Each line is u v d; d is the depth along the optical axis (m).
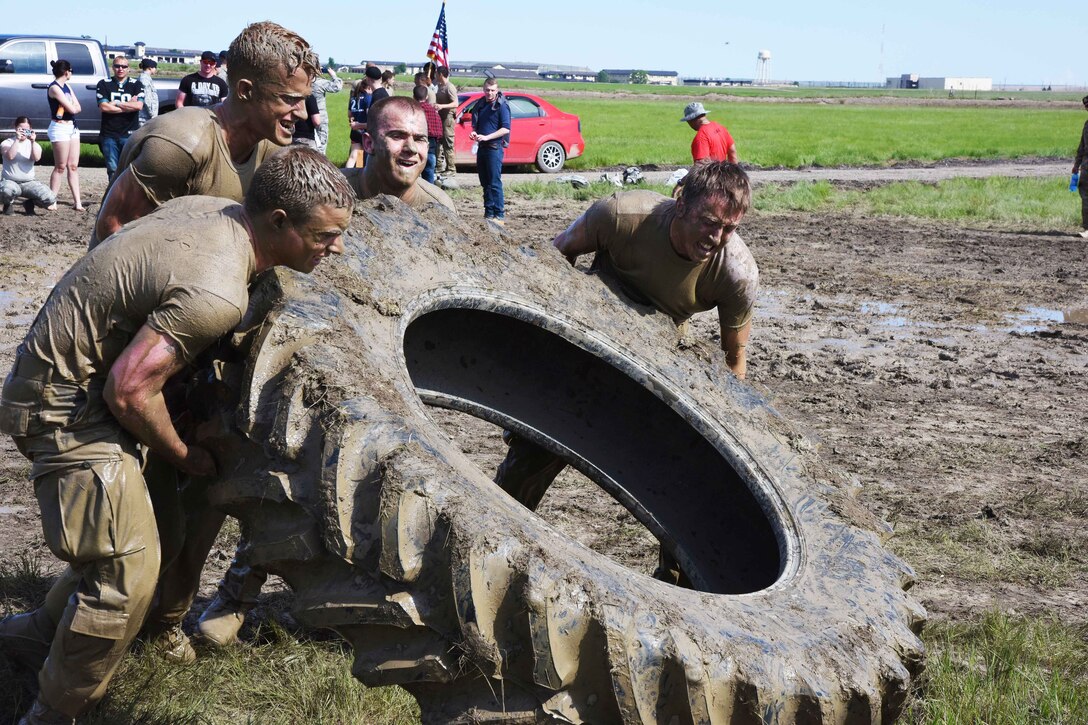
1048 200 22.41
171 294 3.03
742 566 4.17
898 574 3.62
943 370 9.66
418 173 4.67
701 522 4.31
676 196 4.47
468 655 2.66
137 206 4.01
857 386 9.02
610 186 21.33
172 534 3.76
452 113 21.30
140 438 3.09
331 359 3.01
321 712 3.79
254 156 4.14
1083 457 7.50
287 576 2.96
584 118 58.31
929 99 148.50
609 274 4.71
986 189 24.12
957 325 11.48
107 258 3.09
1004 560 5.70
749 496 4.18
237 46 3.91
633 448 4.49
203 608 4.65
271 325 3.02
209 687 3.90
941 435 7.84
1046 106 130.75
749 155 32.62
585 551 3.03
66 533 3.21
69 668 3.33
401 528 2.70
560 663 2.66
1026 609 5.17
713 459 4.32
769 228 17.95
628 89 148.38
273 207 3.13
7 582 4.57
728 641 2.88
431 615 2.70
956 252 16.14
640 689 2.71
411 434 2.92
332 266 3.56
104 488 3.20
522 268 4.31
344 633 2.85
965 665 4.45
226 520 5.46
